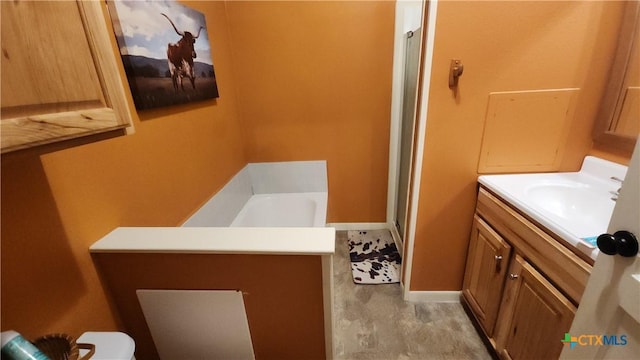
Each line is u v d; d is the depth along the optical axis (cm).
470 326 154
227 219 186
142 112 106
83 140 50
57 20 42
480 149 132
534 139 126
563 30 110
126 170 98
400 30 194
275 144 227
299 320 91
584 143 125
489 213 129
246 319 92
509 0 109
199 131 151
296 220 234
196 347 99
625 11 104
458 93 124
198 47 146
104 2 90
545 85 118
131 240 86
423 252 160
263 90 211
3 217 61
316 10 192
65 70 44
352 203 252
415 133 139
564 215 118
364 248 231
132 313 94
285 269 83
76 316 79
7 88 37
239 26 195
